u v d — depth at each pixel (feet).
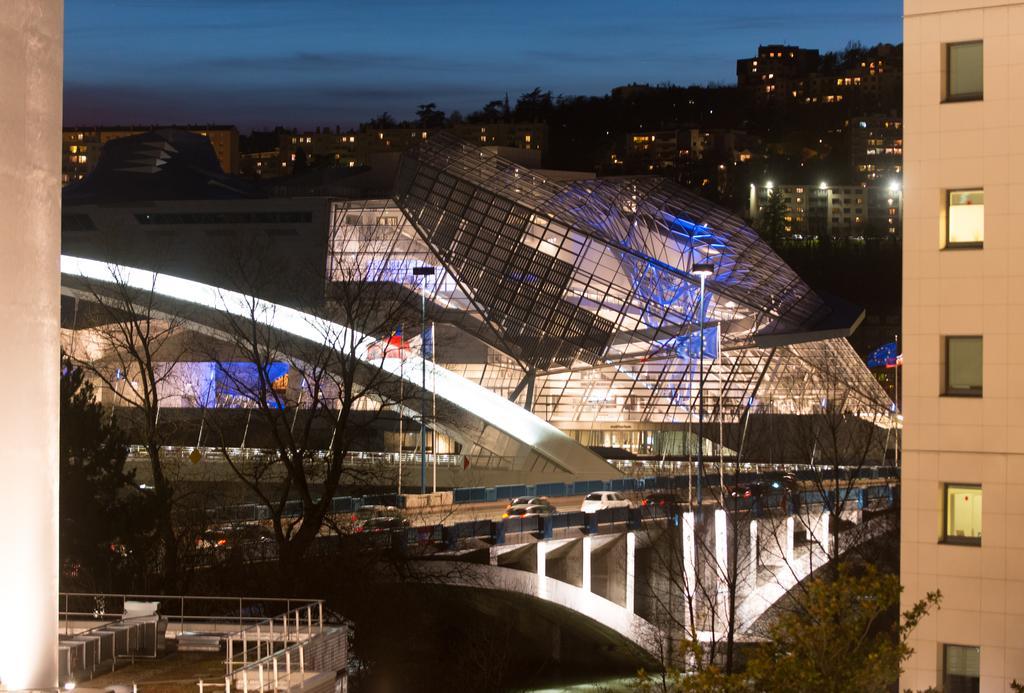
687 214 602.85
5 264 91.71
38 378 95.14
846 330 557.74
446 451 527.81
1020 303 170.81
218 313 494.59
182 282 505.66
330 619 194.18
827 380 552.82
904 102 176.35
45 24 95.04
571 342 543.80
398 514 288.71
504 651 284.82
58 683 102.22
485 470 448.65
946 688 172.04
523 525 292.20
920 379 174.91
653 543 329.31
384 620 230.68
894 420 550.77
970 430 172.04
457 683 267.80
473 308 565.94
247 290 453.17
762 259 590.14
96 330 403.75
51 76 95.96
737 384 536.01
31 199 94.02
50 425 96.63
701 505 328.29
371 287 434.30
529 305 552.41
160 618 130.82
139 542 218.59
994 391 171.01
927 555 172.86
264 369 274.57
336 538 241.14
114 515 217.36
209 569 219.20
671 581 305.12
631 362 537.24
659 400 533.14
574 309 543.80
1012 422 170.09
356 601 218.18
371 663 224.33
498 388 549.54
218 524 260.42
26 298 93.76
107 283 504.43
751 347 536.01
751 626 336.08
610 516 318.04
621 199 593.42
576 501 390.42
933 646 171.42
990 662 169.27
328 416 283.18
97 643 117.19
